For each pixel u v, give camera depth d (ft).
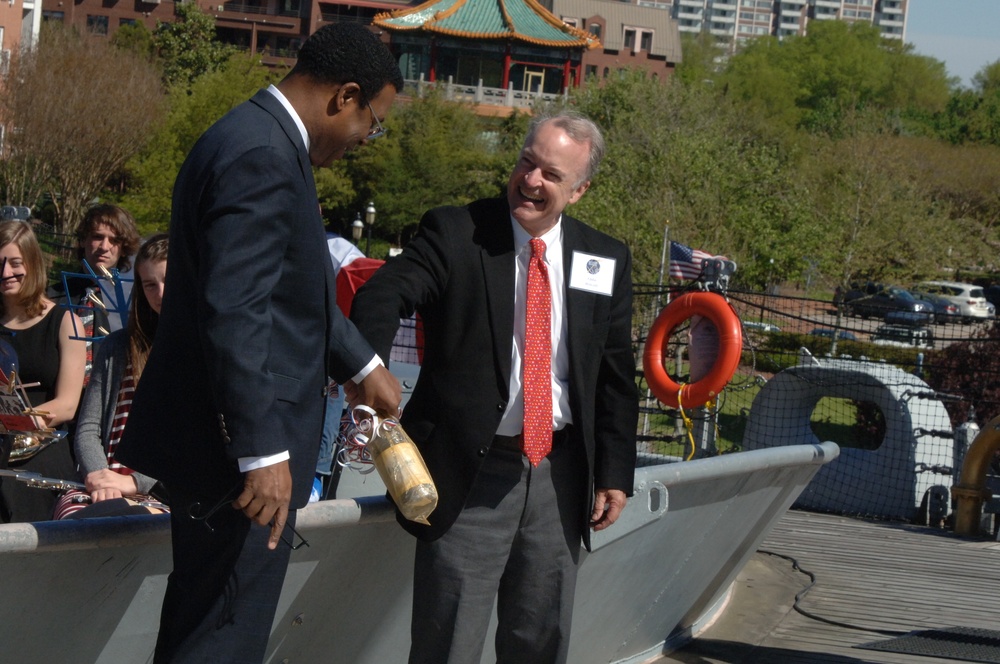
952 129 256.11
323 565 8.99
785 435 33.73
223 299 6.80
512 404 9.19
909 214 100.42
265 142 7.16
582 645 12.95
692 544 13.78
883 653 15.60
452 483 8.93
